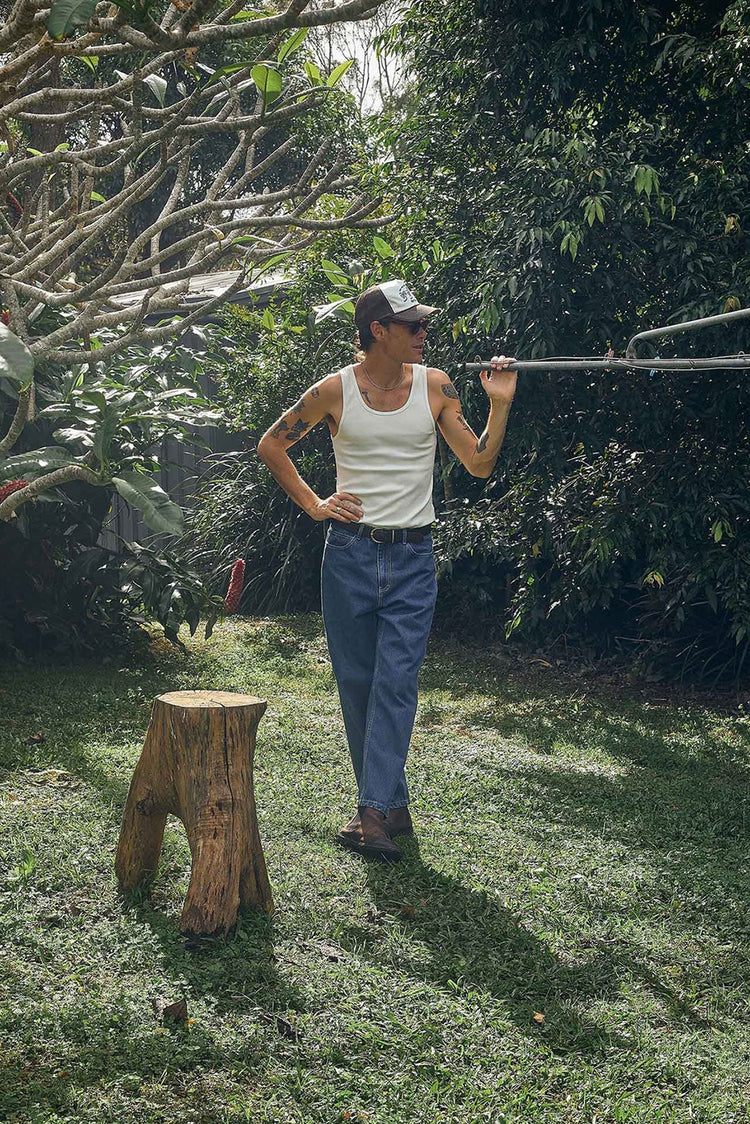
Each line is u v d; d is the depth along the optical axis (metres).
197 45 1.75
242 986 2.86
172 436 6.48
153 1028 2.63
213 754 3.14
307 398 3.77
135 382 5.59
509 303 6.53
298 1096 2.42
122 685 6.27
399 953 3.10
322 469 9.57
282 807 4.28
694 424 6.66
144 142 2.36
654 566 6.40
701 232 6.20
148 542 10.67
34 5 1.73
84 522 6.82
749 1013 2.91
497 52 6.85
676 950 3.24
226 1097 2.40
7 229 2.79
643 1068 2.60
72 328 2.56
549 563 7.68
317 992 2.84
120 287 2.60
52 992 2.77
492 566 8.16
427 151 7.28
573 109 6.63
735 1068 2.62
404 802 3.99
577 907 3.50
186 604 6.88
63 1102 2.35
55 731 5.16
